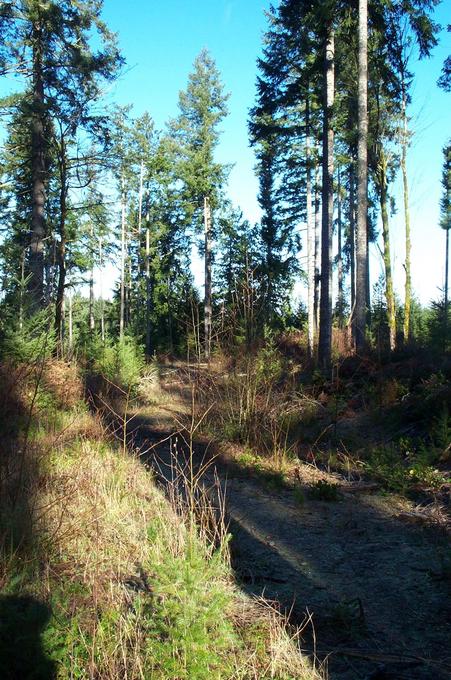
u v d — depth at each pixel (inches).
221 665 105.0
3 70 619.5
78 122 601.3
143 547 147.6
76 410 335.3
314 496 236.8
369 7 606.9
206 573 117.4
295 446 311.6
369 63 666.2
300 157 932.0
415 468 253.3
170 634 104.1
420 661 115.0
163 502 191.3
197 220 1278.3
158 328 1529.3
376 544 184.7
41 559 135.0
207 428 340.8
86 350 627.2
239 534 190.5
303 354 842.2
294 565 167.0
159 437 347.9
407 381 403.2
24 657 96.8
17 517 140.2
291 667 108.1
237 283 359.9
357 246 577.3
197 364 259.1
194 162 1223.5
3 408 187.5
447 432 272.4
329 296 597.9
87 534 154.9
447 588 149.0
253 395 339.9
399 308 855.1
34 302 390.3
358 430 354.6
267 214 1238.3
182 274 1530.5
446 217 1473.9
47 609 106.2
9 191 712.4
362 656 116.4
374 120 705.6
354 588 151.5
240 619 123.6
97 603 118.0
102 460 218.5
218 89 1278.3
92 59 598.2
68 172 620.4
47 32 622.5
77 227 823.7
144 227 1470.2
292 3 665.0
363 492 244.4
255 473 273.9
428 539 185.9
